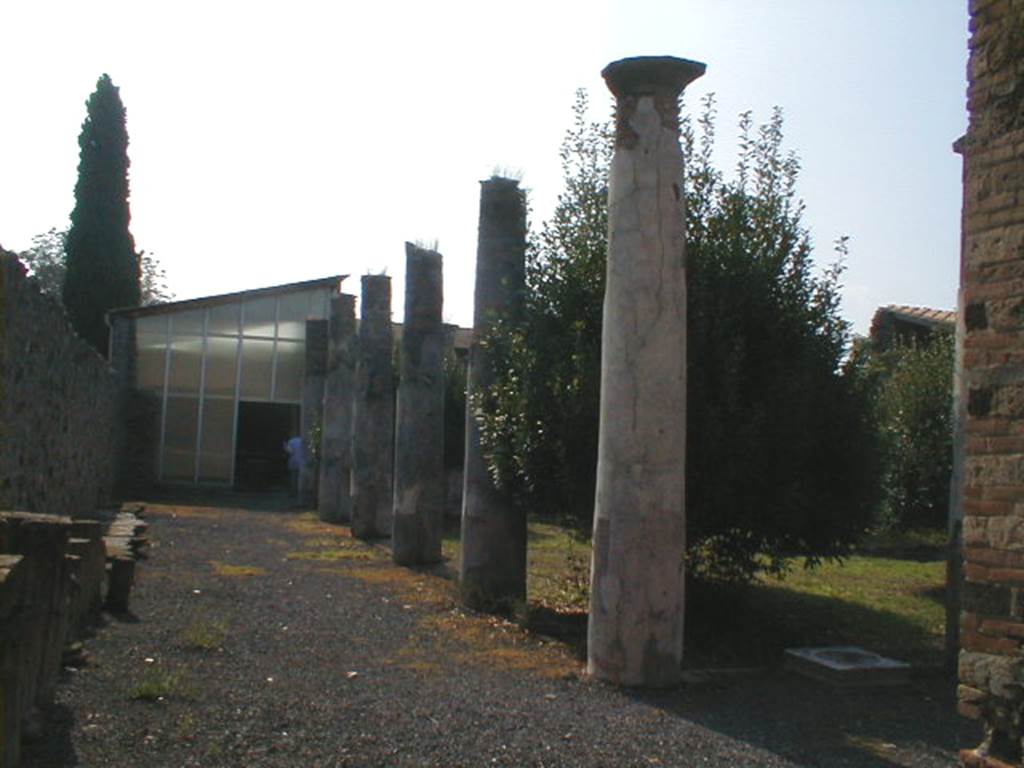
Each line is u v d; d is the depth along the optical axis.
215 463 29.62
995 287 4.79
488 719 6.79
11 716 5.12
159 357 29.39
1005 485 4.69
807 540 9.99
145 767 5.42
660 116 8.19
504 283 11.46
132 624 9.20
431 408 15.06
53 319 12.51
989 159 4.87
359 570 14.07
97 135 33.56
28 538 5.88
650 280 8.07
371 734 6.30
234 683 7.36
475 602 11.16
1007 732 4.67
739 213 10.13
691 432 9.36
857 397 10.09
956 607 8.86
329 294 30.53
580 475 9.56
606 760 6.04
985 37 4.92
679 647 8.09
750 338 9.86
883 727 7.08
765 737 6.70
